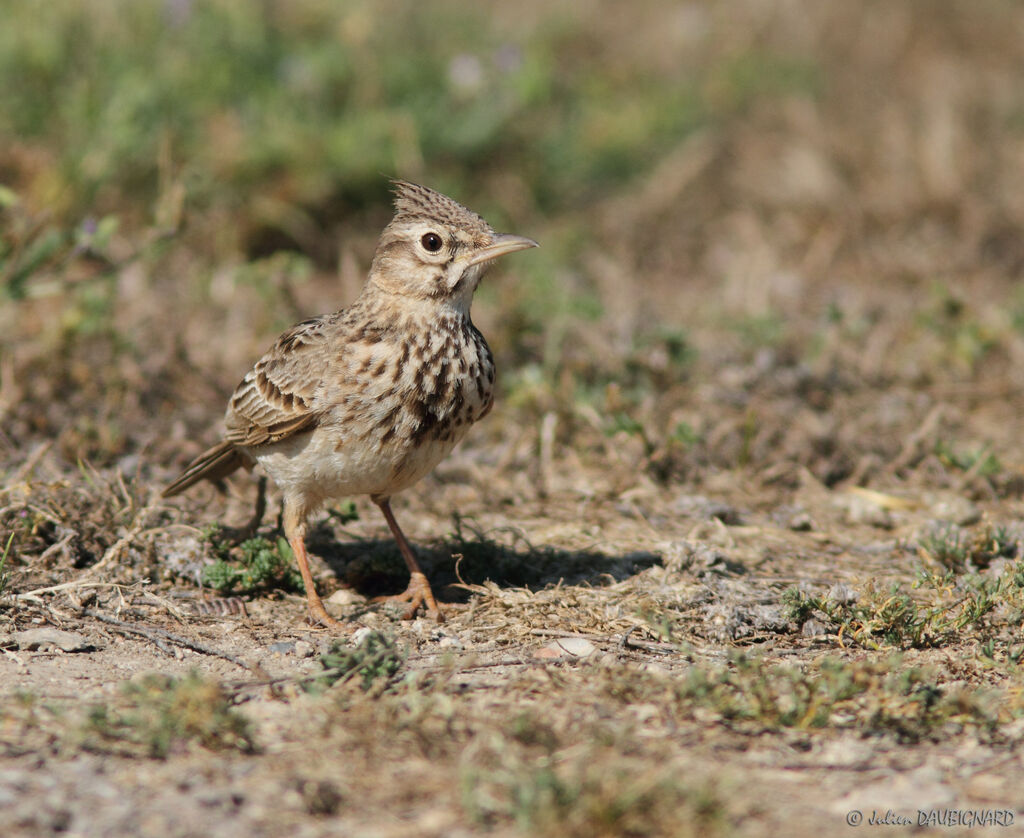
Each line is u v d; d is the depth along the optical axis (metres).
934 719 10.13
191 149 25.88
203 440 17.81
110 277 20.70
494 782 8.84
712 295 26.12
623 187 31.16
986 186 30.73
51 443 16.70
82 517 14.38
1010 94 35.41
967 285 26.73
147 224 24.36
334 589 14.07
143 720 9.62
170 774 9.07
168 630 12.54
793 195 30.31
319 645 12.29
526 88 29.97
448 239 12.66
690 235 29.53
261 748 9.53
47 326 19.86
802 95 35.00
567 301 22.61
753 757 9.56
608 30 38.41
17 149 24.55
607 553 14.89
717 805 8.34
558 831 8.16
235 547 14.43
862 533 16.16
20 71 26.47
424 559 14.80
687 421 18.72
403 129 28.03
